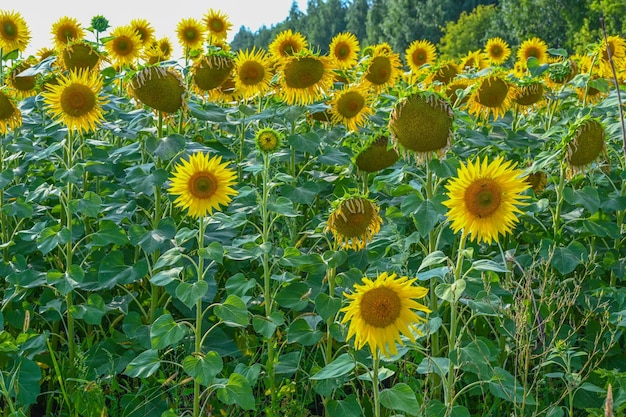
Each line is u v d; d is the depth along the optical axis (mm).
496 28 44812
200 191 3143
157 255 4027
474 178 2795
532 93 5035
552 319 3832
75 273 3752
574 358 3365
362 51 6297
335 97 5023
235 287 3471
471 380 3416
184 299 3021
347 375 3373
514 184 2791
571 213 4473
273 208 3566
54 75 4855
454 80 5645
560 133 4996
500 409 3500
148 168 3979
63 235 3727
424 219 3451
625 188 4527
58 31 6551
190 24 7293
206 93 5406
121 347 3889
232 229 4254
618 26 32188
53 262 4633
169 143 4012
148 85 3969
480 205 2791
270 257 3887
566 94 5582
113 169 4797
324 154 4840
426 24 61562
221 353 3686
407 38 61938
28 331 3898
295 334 3512
